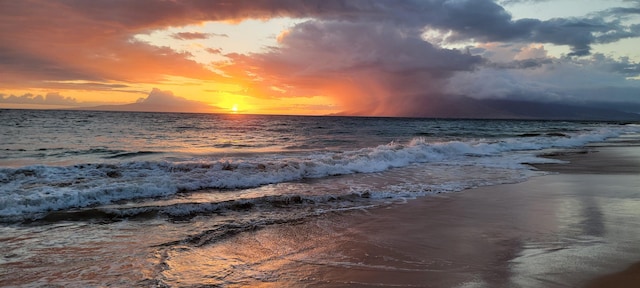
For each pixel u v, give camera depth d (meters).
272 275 3.69
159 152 16.36
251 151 17.27
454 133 37.56
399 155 13.90
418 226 5.55
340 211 6.47
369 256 4.26
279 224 5.61
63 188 7.36
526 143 20.31
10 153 15.54
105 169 9.57
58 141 21.45
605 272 3.63
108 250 4.38
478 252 4.34
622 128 53.16
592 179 10.03
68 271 3.74
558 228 5.32
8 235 4.92
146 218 5.83
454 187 8.79
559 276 3.54
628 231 5.14
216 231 5.18
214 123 55.22
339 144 22.27
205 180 8.62
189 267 3.89
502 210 6.54
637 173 11.14
